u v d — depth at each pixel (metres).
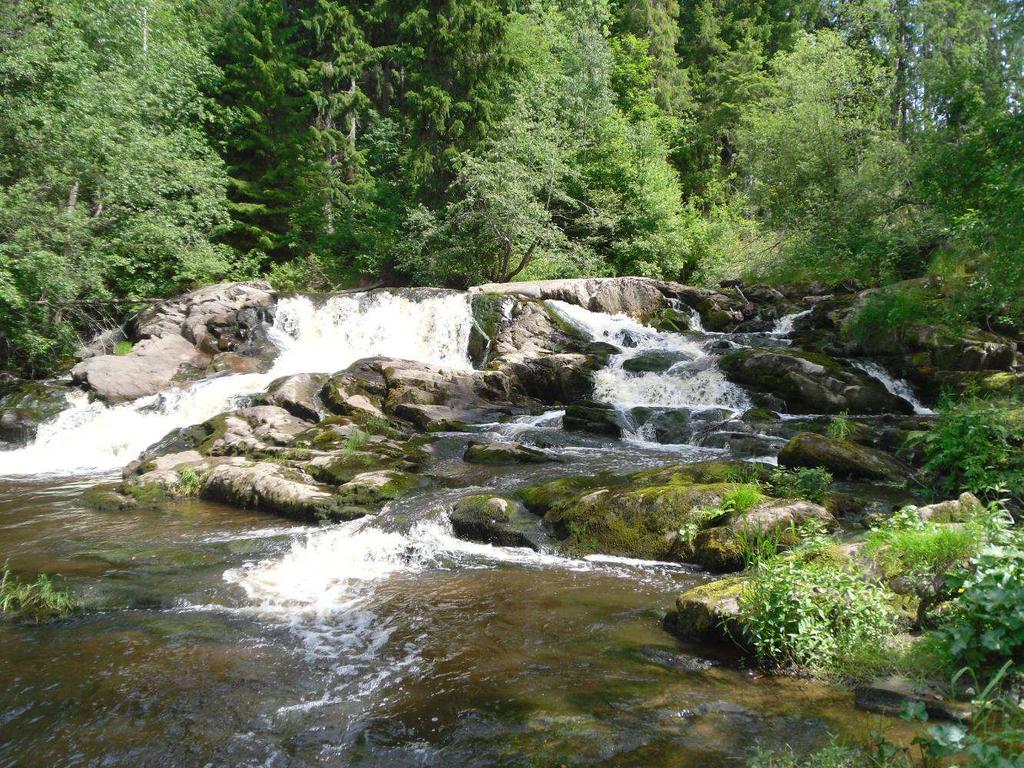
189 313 19.48
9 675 5.05
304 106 31.31
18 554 8.02
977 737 3.22
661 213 27.22
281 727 4.32
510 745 4.02
